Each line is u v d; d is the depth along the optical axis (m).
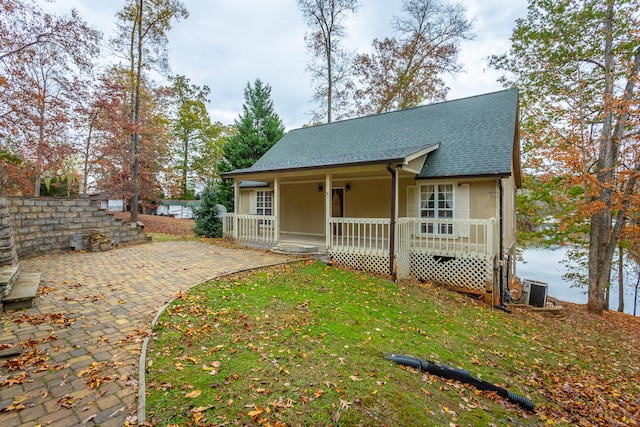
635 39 10.46
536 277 21.36
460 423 2.99
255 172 10.45
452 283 8.68
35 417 2.41
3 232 6.30
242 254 9.52
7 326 3.99
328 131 15.14
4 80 10.36
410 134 11.80
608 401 4.43
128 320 4.31
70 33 12.57
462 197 9.52
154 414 2.49
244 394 2.85
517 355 5.28
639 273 15.98
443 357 4.49
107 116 15.73
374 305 6.14
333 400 2.89
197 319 4.44
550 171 12.31
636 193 11.02
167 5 15.56
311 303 5.64
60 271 6.84
